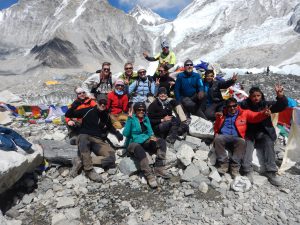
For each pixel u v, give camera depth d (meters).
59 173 3.80
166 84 5.32
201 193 3.45
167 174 3.74
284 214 3.13
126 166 3.77
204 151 4.11
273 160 3.72
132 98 5.00
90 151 3.88
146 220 3.04
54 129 5.14
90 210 3.18
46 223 3.02
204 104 4.87
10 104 6.13
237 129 3.81
